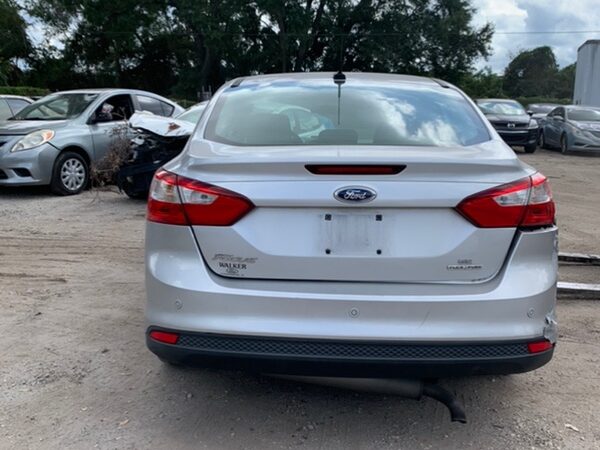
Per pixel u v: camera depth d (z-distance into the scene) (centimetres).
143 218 773
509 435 297
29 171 888
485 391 340
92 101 1000
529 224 270
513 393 338
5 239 665
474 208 262
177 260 275
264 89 365
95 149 966
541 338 269
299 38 3975
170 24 4428
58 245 640
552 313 275
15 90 2989
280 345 261
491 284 265
